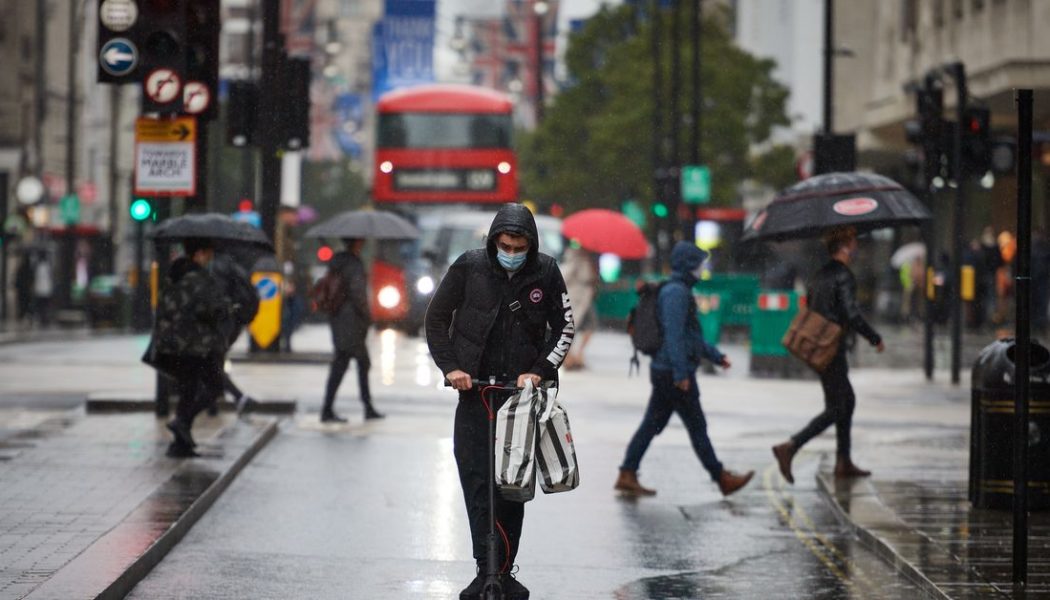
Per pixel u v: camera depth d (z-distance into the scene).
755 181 128.00
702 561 21.42
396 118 78.94
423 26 187.38
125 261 161.00
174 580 19.11
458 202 78.81
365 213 37.78
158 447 29.22
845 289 28.03
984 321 86.12
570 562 21.25
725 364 27.08
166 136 32.16
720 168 123.69
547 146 134.88
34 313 101.88
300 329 93.25
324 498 25.69
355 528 23.12
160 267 32.78
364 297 36.38
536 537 23.11
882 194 28.89
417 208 78.94
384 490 26.62
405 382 48.59
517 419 16.33
